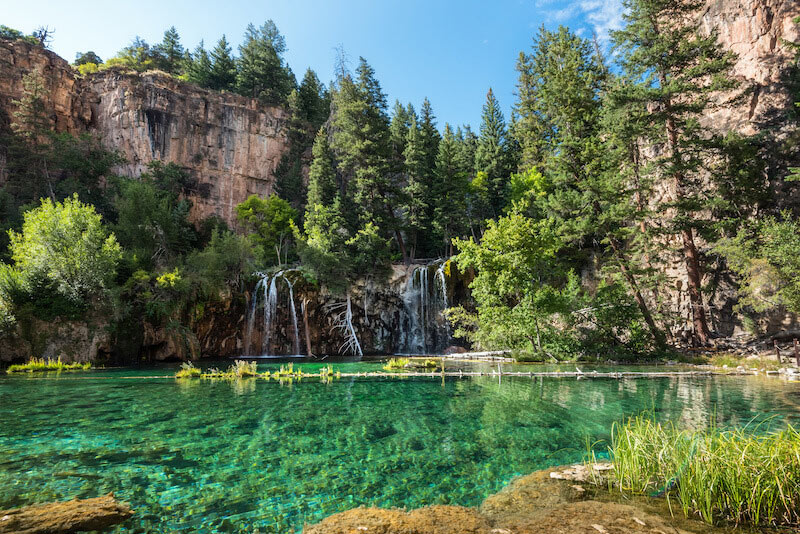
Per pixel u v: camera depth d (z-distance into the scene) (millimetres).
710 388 12852
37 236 26750
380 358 31938
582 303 25141
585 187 27297
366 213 42156
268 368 22672
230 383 15242
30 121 48312
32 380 16641
